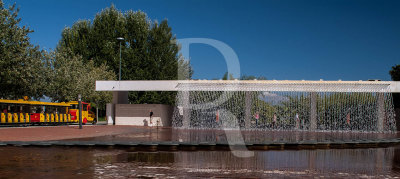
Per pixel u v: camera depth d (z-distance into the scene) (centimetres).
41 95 4078
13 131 2408
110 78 4772
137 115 3612
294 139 1892
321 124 3144
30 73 3447
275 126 3161
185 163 1063
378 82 2994
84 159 1135
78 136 2031
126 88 3212
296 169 970
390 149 1571
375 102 3141
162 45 4856
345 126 3141
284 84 3059
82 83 4553
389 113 3162
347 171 945
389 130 3075
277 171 934
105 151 1371
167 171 916
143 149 1453
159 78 4766
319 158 1212
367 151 1475
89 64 4956
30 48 3494
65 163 1042
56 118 3534
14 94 3659
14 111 3048
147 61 4853
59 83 4319
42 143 1542
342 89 2997
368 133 2716
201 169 952
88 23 5322
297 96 3138
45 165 999
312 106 3086
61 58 4512
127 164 1034
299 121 3123
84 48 5109
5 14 3234
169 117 3831
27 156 1196
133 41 5081
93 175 847
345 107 3173
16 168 941
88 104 3991
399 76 4616
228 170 941
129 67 4953
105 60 5072
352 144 1745
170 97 4878
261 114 3219
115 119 3641
